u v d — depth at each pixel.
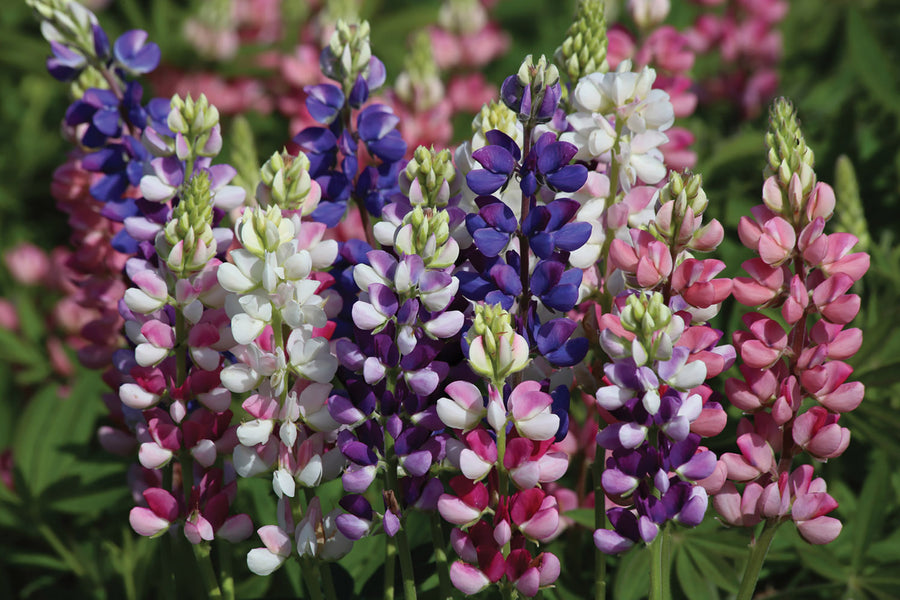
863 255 1.27
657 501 1.25
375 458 1.28
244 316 1.26
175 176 1.33
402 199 1.31
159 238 1.29
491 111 1.32
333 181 1.37
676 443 1.26
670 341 1.24
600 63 1.36
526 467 1.25
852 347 1.27
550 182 1.27
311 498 1.30
